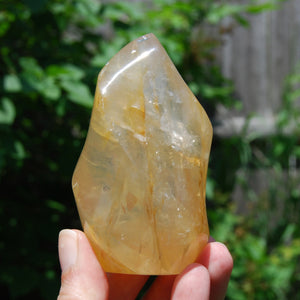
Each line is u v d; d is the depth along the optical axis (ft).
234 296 1.28
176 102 0.64
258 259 1.39
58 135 1.23
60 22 1.13
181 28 1.39
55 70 0.94
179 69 1.38
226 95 1.55
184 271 0.61
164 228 0.62
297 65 1.59
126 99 0.63
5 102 0.93
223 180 1.56
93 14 1.08
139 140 0.62
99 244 0.63
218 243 0.68
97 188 0.63
